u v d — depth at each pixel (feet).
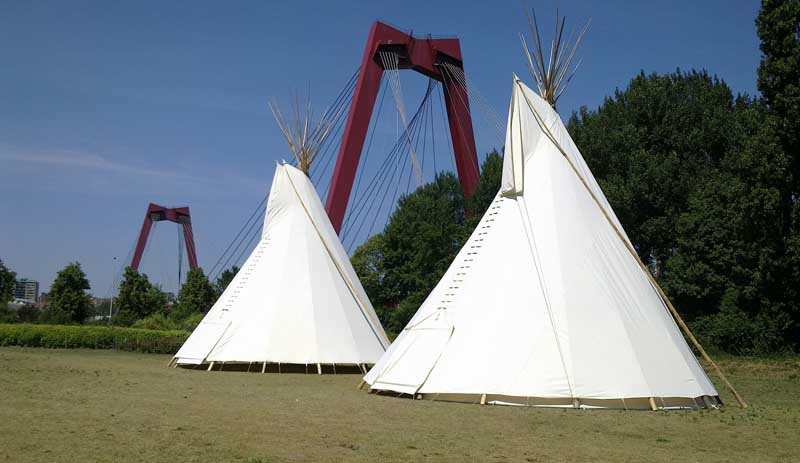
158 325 178.29
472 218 188.65
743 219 124.26
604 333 56.85
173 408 49.32
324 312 91.40
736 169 139.64
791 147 122.11
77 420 42.32
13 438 35.83
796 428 46.88
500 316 59.31
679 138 162.81
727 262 140.67
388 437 39.37
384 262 212.84
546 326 57.21
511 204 66.59
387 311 212.23
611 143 159.63
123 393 58.23
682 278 144.56
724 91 174.40
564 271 60.03
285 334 88.28
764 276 128.47
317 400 56.54
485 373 56.44
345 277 97.55
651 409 53.88
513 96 68.08
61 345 139.13
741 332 130.41
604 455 35.65
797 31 121.90
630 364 55.47
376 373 63.98
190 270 239.30
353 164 158.51
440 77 180.65
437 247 203.41
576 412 51.47
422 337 62.39
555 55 74.28
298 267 94.22
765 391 74.64
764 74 122.93
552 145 67.97
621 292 60.03
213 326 91.76
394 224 213.87
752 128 132.26
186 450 33.91
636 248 158.10
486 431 42.32
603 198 69.46
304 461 32.22
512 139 67.05
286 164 102.27
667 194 152.87
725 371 102.47
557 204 64.28
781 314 128.47
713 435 43.11
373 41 163.84
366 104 161.48
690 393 55.83
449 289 64.69
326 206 155.63
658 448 38.11
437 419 46.80
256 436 38.40
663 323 59.82
